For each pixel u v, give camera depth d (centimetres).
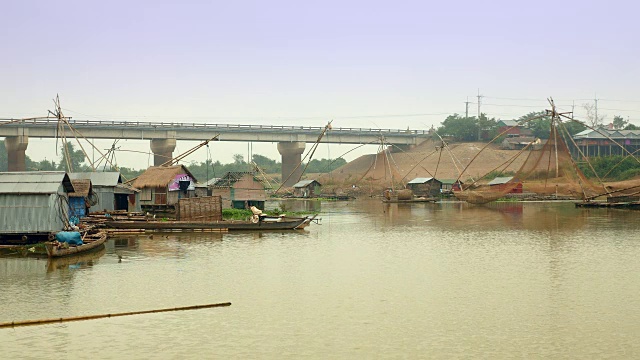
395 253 4153
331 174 19188
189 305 2655
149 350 2073
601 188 9481
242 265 3644
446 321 2408
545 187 10356
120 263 3669
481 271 3441
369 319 2441
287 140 17400
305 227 6012
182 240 4791
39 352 2053
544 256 3972
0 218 4000
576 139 15912
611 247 4378
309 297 2811
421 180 13388
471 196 10162
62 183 4200
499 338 2188
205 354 2036
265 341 2166
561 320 2409
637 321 2388
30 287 2984
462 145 17950
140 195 6794
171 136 15575
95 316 2450
